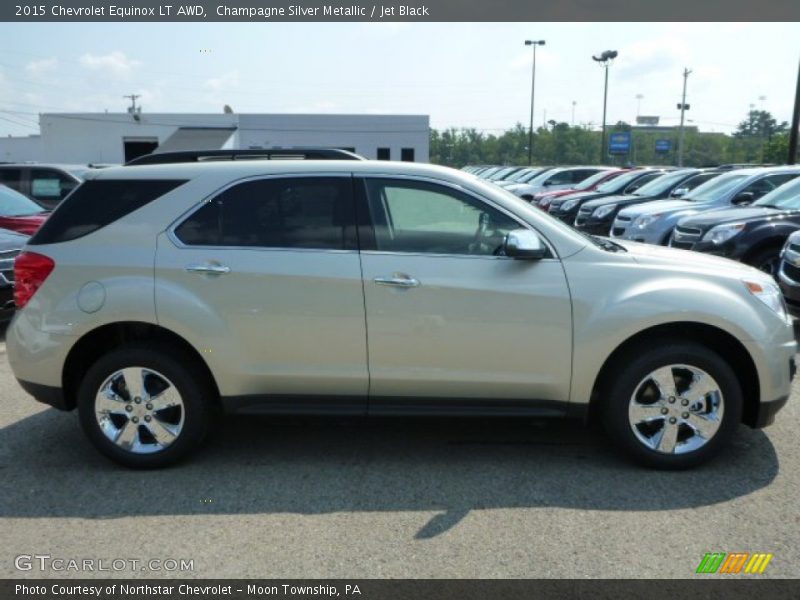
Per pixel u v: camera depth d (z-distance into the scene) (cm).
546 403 411
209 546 337
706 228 912
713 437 405
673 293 396
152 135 4828
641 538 339
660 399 405
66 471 421
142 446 418
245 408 415
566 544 335
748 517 358
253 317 402
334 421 500
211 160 466
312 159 461
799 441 453
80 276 407
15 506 377
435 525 355
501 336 400
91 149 4850
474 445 456
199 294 401
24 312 414
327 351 405
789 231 845
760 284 414
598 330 395
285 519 362
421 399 411
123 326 422
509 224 407
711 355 398
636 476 407
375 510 371
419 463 430
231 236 409
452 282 397
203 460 436
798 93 1944
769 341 402
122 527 355
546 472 414
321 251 404
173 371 409
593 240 444
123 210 415
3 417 512
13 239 777
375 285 398
